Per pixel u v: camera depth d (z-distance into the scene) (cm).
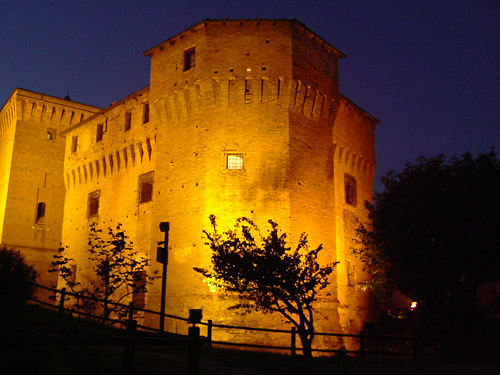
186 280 2622
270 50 2822
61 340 699
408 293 2612
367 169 3716
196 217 2681
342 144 3378
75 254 3816
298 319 2473
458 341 2248
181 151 2877
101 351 1278
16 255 2134
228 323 2430
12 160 4397
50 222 4478
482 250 2295
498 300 3347
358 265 3281
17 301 1792
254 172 2694
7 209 4291
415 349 2088
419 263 2348
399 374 1541
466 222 2317
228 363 1467
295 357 1733
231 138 2739
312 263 2134
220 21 2869
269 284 1980
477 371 1645
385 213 2622
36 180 4475
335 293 2789
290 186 2678
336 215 3181
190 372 909
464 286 2428
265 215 2631
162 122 3077
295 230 2641
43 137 4588
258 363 1523
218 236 2253
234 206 2647
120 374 1086
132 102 3516
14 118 4534
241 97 2780
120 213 3416
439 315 2361
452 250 2342
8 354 830
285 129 2747
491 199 2348
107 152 3666
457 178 2406
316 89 2928
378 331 3272
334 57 3172
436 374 1562
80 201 3941
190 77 2884
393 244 2445
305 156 2827
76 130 4150
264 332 2412
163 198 2902
